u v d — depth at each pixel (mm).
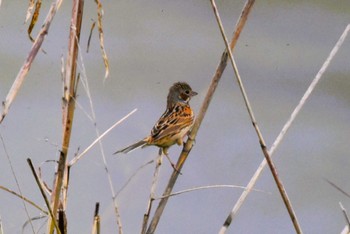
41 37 7445
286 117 15195
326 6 18797
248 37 17938
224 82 16281
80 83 15328
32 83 15266
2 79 15477
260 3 18797
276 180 7094
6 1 18031
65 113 7312
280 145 14359
